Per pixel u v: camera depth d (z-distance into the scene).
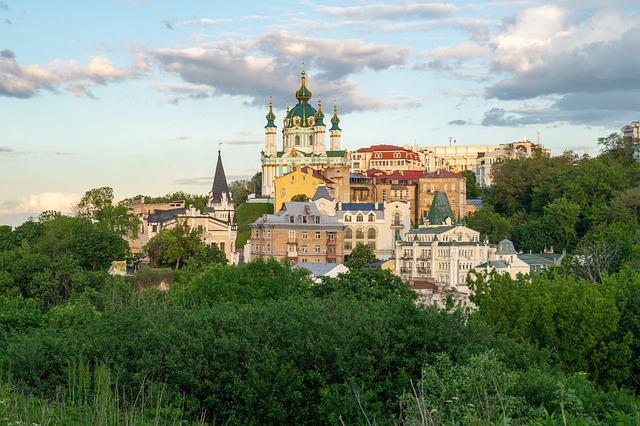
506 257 186.62
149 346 64.75
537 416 48.19
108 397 51.03
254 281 111.12
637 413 38.38
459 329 65.25
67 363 63.12
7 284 142.50
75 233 188.38
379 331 63.56
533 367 64.94
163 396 59.88
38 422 46.41
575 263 165.25
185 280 168.75
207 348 63.78
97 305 117.06
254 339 64.56
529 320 97.94
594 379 94.50
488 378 49.44
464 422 41.28
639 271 138.12
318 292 92.94
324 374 62.50
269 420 61.22
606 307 96.12
